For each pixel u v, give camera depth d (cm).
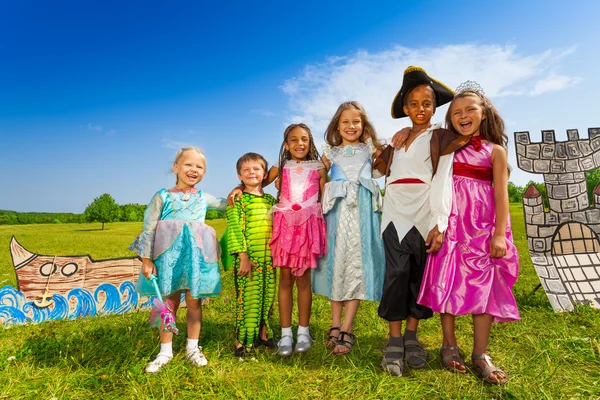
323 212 316
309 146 343
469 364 280
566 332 333
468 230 260
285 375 261
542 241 476
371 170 328
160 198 292
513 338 325
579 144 481
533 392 231
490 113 279
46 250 1255
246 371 269
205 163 312
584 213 472
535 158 489
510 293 256
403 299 273
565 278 450
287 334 315
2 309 383
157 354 290
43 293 407
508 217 262
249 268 306
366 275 306
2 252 1207
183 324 379
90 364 279
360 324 379
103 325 375
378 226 314
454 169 271
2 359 282
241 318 305
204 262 293
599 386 239
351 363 277
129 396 232
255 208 321
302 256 306
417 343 289
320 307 437
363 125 331
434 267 263
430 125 303
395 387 244
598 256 461
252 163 324
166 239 287
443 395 232
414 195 284
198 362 276
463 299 252
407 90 310
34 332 349
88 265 432
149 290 288
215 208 332
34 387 241
